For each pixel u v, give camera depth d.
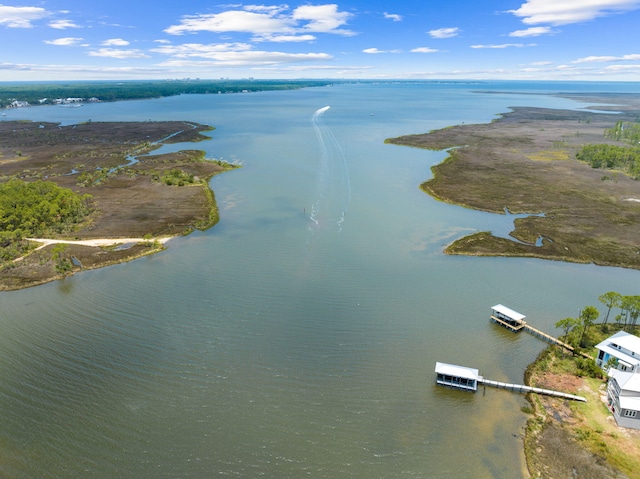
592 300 77.62
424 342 65.50
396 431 49.97
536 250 95.94
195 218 114.69
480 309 74.25
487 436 49.62
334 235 103.81
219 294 77.75
